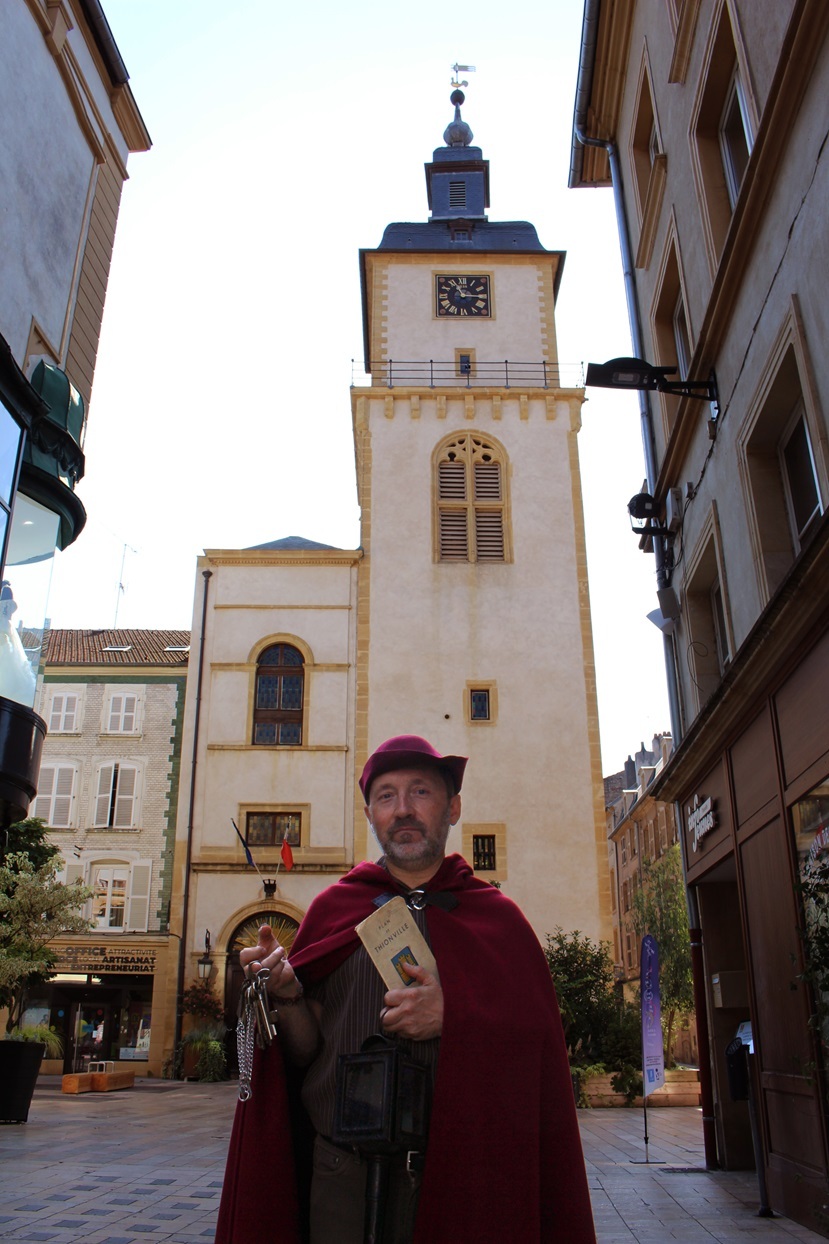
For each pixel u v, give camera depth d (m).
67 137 12.65
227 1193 2.65
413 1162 2.45
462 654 27.25
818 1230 6.62
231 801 25.89
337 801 25.84
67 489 11.06
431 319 31.69
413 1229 2.45
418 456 29.58
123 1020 25.92
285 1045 2.77
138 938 25.61
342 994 2.78
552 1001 2.79
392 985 2.55
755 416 8.16
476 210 34.97
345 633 27.53
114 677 28.97
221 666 27.17
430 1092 2.53
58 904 15.36
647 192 12.17
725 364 9.08
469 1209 2.38
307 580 28.05
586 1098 19.16
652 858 54.06
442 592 27.91
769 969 7.74
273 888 24.95
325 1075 2.68
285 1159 2.64
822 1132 6.44
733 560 9.12
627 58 13.36
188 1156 10.65
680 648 11.76
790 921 7.16
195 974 24.66
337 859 25.27
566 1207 2.55
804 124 6.65
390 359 31.08
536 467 29.58
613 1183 9.12
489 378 30.92
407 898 2.89
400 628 27.45
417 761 3.08
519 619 27.69
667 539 11.88
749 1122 9.89
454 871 3.03
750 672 7.46
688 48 10.03
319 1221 2.58
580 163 16.17
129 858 27.20
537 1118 2.55
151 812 27.66
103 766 28.16
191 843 25.58
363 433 29.83
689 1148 11.95
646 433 12.80
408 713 26.61
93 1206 7.69
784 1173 7.34
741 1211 7.68
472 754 26.22
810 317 6.71
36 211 11.72
